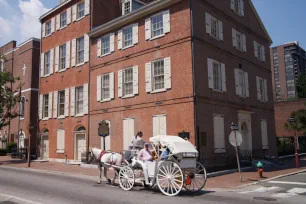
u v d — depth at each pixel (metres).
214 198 10.74
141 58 21.70
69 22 28.95
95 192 12.00
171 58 19.69
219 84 21.11
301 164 24.58
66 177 17.39
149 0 28.16
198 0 19.94
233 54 23.14
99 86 24.95
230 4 23.83
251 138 23.91
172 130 19.02
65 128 28.00
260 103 26.23
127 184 12.75
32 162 27.81
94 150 15.16
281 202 10.07
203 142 18.33
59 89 29.31
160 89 20.00
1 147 39.22
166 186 11.82
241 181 15.11
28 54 35.59
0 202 10.03
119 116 22.84
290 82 100.94
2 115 29.84
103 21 27.42
